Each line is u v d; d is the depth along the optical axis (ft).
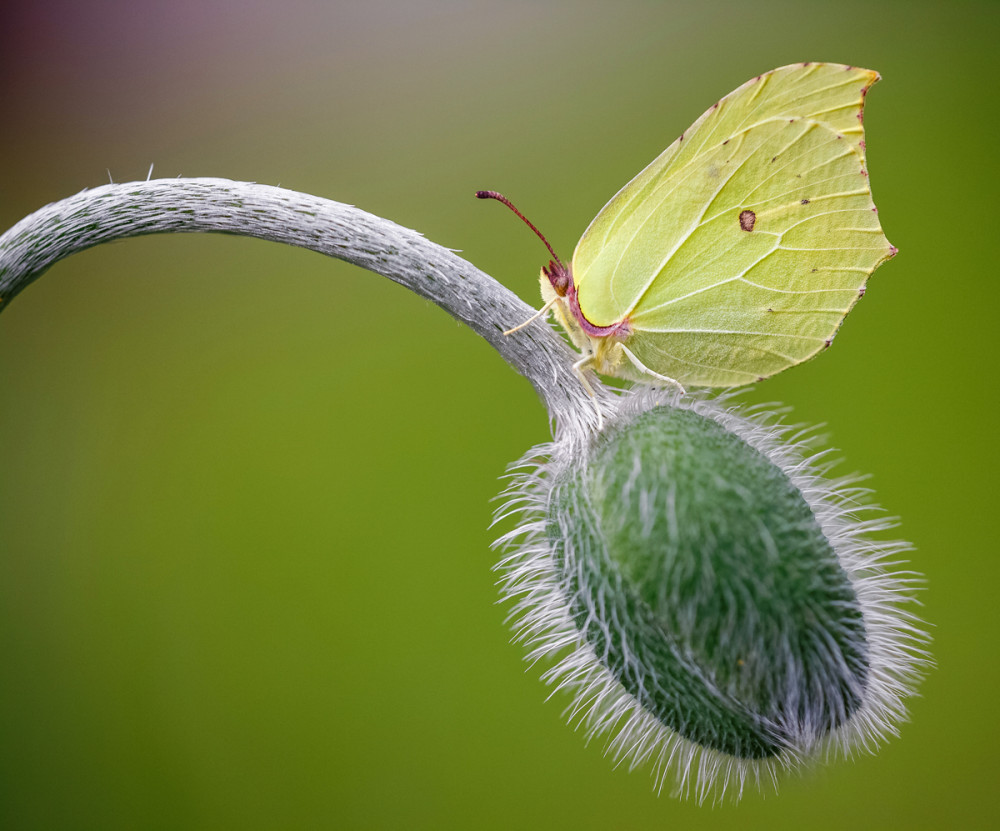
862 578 1.18
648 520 1.16
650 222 1.18
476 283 1.19
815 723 1.17
